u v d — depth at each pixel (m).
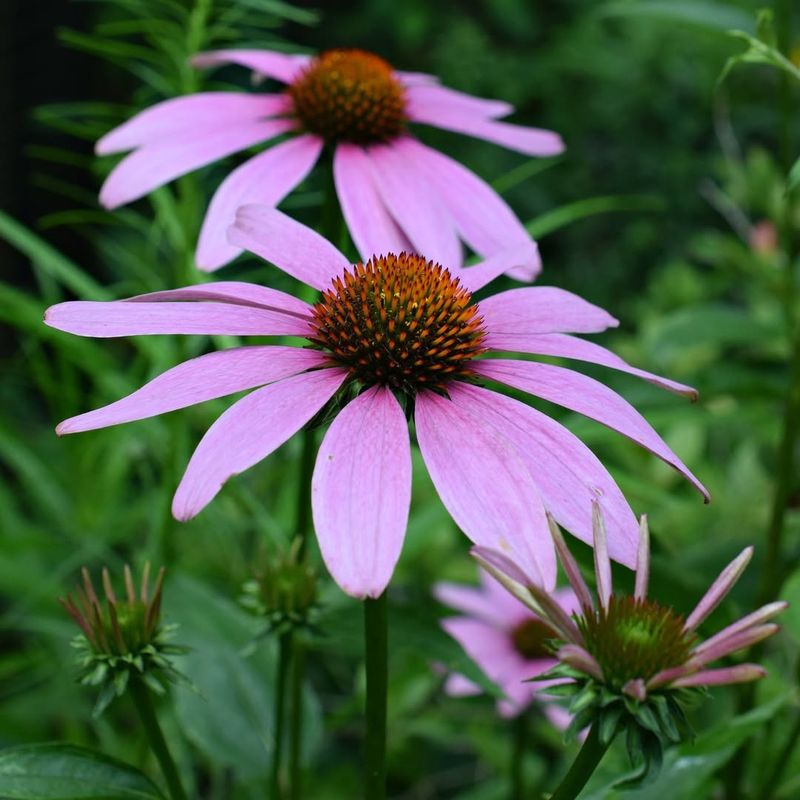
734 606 0.55
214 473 0.45
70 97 1.38
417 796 0.80
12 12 1.34
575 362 0.99
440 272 0.51
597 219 1.90
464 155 1.82
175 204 0.68
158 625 0.50
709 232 1.85
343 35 2.03
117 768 0.50
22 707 0.73
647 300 1.55
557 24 2.24
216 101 0.63
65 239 1.40
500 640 0.72
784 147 0.67
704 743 0.54
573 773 0.45
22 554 0.75
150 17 0.68
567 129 1.96
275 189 0.58
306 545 0.57
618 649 0.44
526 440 0.47
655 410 0.68
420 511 0.72
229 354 0.49
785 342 0.69
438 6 2.19
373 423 0.47
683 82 1.94
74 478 0.73
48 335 0.67
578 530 0.46
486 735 0.73
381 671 0.48
